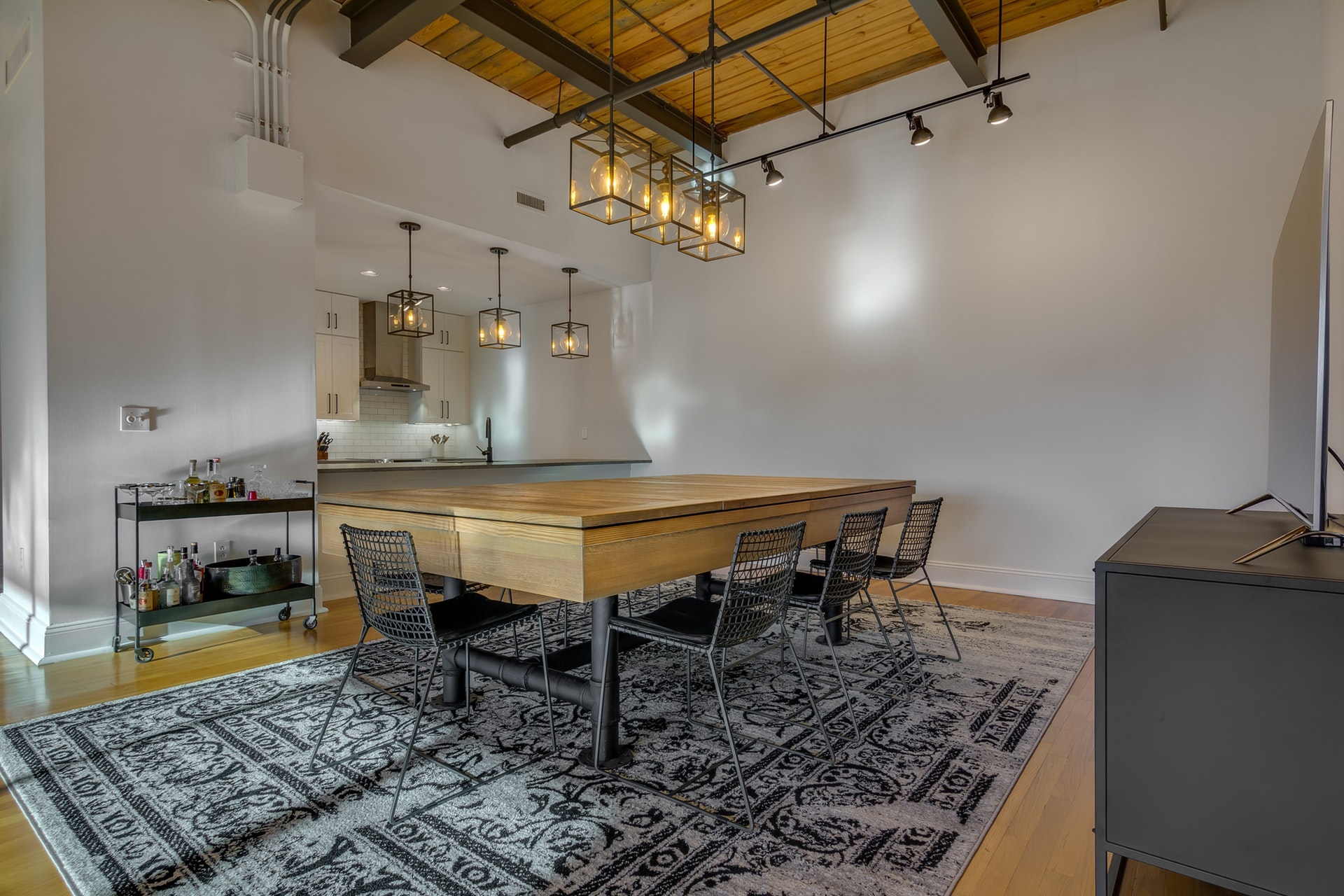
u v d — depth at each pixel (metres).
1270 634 1.10
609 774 1.96
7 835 1.66
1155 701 1.20
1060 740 2.20
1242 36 3.54
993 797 1.83
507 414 7.39
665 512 1.96
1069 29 4.01
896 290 4.66
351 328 6.63
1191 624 1.17
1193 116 3.67
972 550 4.37
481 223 4.55
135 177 3.12
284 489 3.58
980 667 2.89
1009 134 4.22
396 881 1.46
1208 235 3.62
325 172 3.75
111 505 3.07
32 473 3.10
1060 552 4.06
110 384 3.05
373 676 2.79
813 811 1.75
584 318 6.59
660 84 3.65
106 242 3.03
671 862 1.54
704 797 1.83
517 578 1.86
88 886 1.45
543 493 2.58
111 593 3.09
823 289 4.99
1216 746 1.15
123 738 2.19
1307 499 1.38
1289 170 3.43
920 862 1.54
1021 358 4.18
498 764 2.02
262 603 3.27
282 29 3.56
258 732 2.24
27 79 3.04
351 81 3.88
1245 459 3.53
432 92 4.27
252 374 3.50
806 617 3.13
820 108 4.97
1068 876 1.50
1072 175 4.01
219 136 3.38
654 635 1.93
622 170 2.55
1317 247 1.32
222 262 3.39
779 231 5.21
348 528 2.04
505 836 1.64
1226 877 1.14
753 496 2.41
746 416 5.41
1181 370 3.69
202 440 3.33
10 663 2.92
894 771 1.98
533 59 3.91
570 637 3.35
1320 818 1.07
